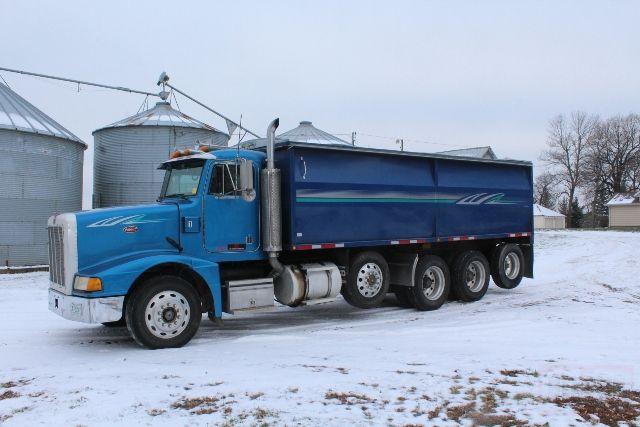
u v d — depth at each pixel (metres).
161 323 7.43
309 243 8.97
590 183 75.94
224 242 8.43
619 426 4.41
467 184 11.46
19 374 6.15
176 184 8.71
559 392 5.24
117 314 7.18
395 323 9.33
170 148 20.77
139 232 7.78
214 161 8.40
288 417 4.55
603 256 22.47
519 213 12.61
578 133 78.38
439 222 10.90
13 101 19.92
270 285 8.74
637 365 6.19
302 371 6.01
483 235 11.74
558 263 20.00
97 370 6.24
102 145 21.22
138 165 20.67
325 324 9.35
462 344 7.45
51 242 7.94
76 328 9.05
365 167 9.81
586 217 78.44
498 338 7.82
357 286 9.74
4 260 18.58
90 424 4.46
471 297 11.52
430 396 5.10
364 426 4.38
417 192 10.52
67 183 20.48
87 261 7.45
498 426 4.40
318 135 27.77
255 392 5.21
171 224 8.01
